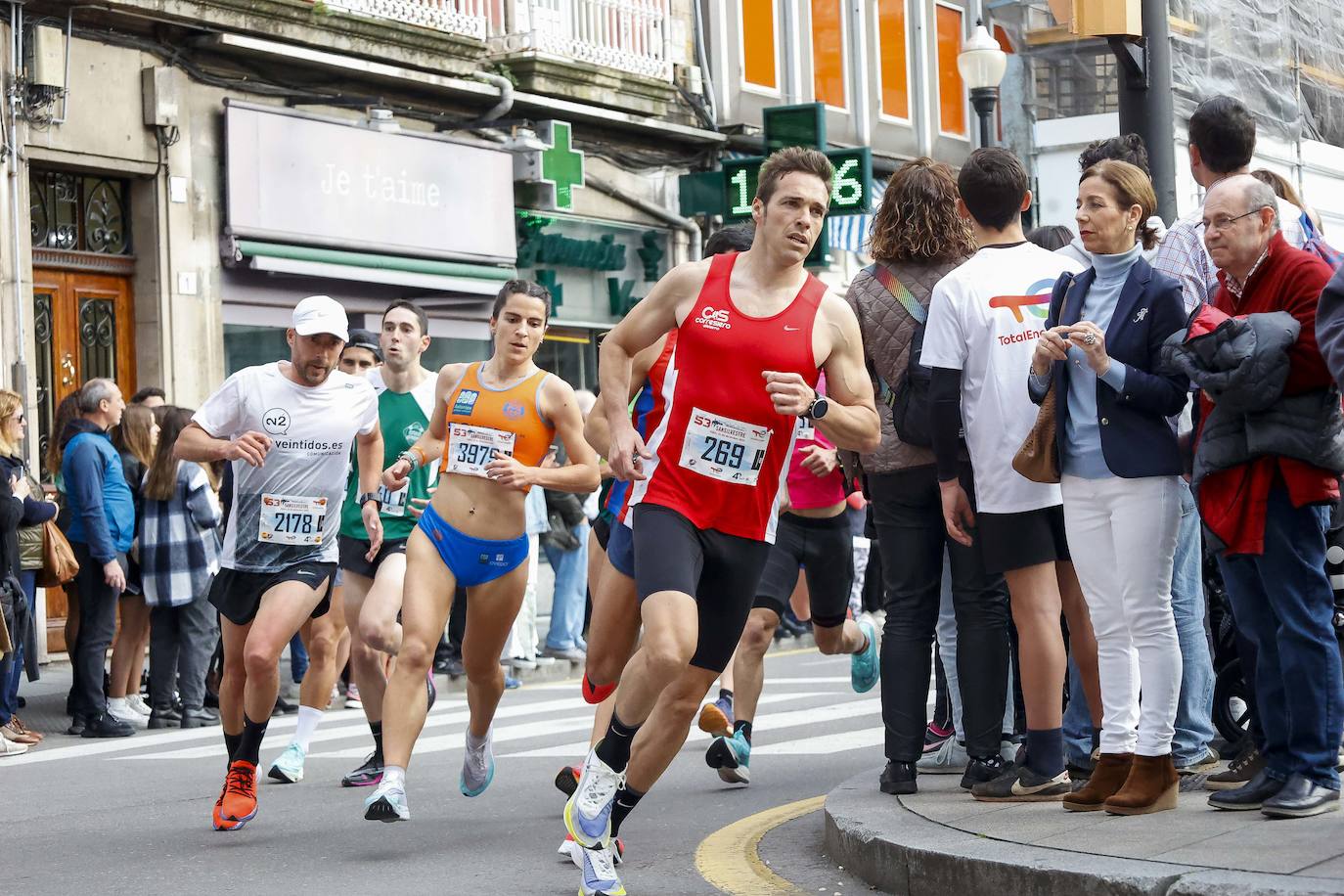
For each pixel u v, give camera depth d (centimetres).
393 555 999
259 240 2044
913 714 804
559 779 895
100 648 1388
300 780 1068
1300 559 665
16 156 1789
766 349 660
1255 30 1941
